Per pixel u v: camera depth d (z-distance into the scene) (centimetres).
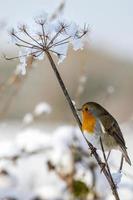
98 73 2905
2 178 1146
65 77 2680
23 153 1112
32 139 1134
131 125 1427
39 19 660
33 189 1130
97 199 1056
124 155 786
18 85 1152
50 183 1146
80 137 1094
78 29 665
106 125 777
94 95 2833
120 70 2983
